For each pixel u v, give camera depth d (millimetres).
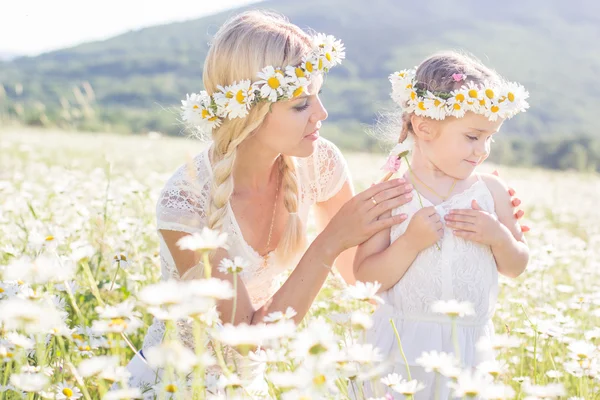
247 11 2768
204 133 2936
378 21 118562
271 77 2508
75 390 2094
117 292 3369
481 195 2709
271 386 2268
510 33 111312
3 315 1684
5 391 2098
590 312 3486
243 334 1661
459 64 2713
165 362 1711
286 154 2680
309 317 3307
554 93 76938
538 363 2912
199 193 2709
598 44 110188
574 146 27391
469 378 1729
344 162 3102
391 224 2568
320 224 3262
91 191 5289
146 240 4395
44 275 1893
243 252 2742
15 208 4527
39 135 15617
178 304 1672
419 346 2547
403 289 2590
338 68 79750
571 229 7727
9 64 60812
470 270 2590
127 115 24203
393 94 2803
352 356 1812
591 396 2480
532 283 3908
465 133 2611
